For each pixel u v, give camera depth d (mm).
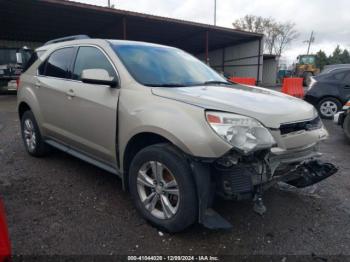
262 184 2428
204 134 2238
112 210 2986
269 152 2387
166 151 2455
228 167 2301
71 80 3582
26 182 3631
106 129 3029
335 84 8867
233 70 26859
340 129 7438
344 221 2875
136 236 2561
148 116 2553
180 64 3602
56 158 4547
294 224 2807
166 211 2549
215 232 2645
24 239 2477
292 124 2578
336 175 4086
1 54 15766
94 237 2531
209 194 2361
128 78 2918
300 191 3533
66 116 3607
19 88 4688
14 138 5824
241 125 2258
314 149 2916
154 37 23234
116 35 22438
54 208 3004
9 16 16406
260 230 2697
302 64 36562
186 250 2395
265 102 2691
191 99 2502
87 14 15953
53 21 17719
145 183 2701
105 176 3854
